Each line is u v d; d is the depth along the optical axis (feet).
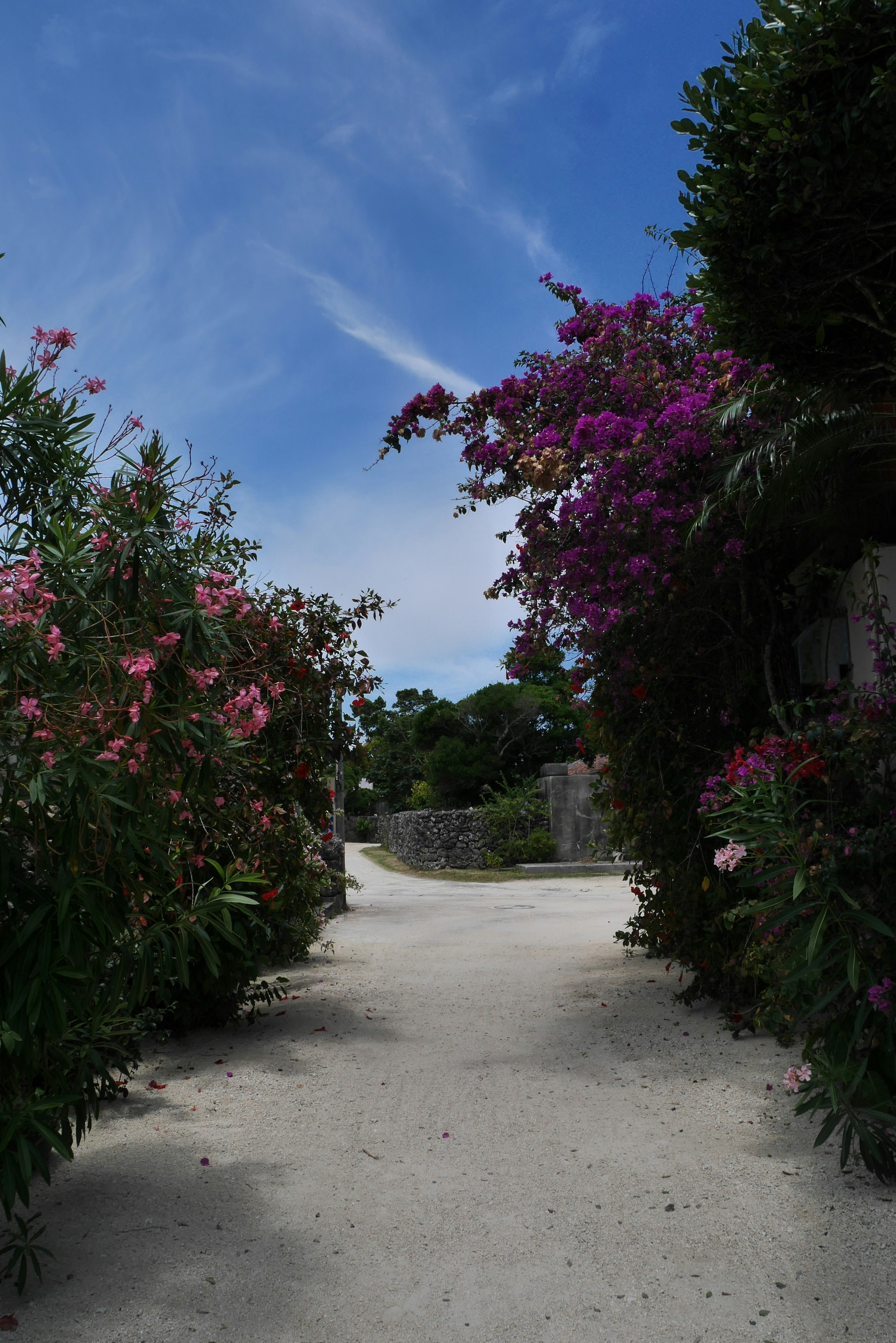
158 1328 7.65
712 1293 8.07
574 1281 8.43
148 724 9.16
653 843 18.70
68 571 9.25
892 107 9.55
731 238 11.66
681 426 16.62
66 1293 8.20
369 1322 7.80
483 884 57.98
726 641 17.61
